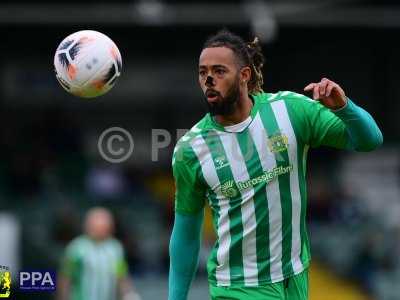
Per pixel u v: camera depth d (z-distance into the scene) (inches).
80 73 734.5
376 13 2345.0
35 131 2723.9
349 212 2522.1
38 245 2258.9
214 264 770.2
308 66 2938.0
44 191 2566.4
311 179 2807.6
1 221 2062.0
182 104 3056.1
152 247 2388.0
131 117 3024.1
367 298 2295.8
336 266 2393.0
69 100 2967.5
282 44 2827.3
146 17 2279.8
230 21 2321.6
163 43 2847.0
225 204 751.7
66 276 1609.3
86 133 2984.7
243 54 730.2
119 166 2743.6
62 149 2687.0
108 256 1608.0
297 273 758.5
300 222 756.0
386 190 2815.0
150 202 2635.3
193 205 777.6
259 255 751.7
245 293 756.0
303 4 2292.1
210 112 740.0
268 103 751.7
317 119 743.7
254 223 745.0
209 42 727.7
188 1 2285.9
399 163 2878.9
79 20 2284.7
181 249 798.5
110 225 1630.2
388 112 2940.5
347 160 2898.6
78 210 2514.8
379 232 2391.7
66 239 2301.9
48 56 2903.5
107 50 740.7
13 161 2593.5
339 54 2925.7
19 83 2910.9
